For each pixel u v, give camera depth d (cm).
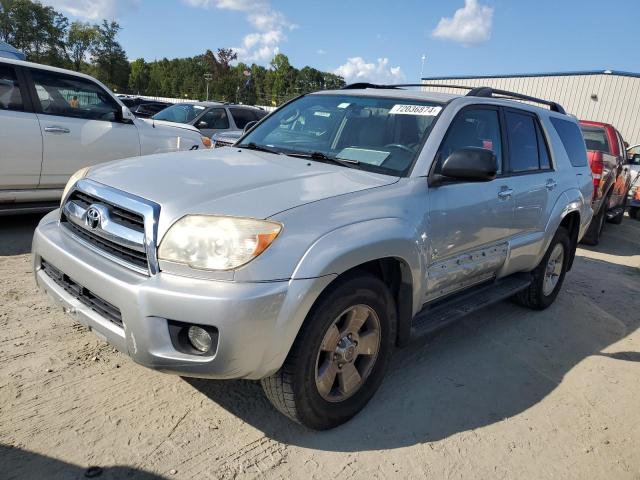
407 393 330
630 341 462
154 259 238
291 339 240
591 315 519
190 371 233
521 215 412
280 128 398
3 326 358
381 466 260
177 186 263
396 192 297
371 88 429
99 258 261
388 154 330
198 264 230
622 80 2373
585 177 535
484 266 381
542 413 326
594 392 361
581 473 274
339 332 271
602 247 891
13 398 280
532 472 270
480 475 262
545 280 496
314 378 259
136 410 282
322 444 271
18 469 231
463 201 338
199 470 243
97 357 329
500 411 323
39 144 583
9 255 508
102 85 655
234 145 402
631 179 1220
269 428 279
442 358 386
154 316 231
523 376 372
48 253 286
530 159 444
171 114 1245
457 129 352
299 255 238
